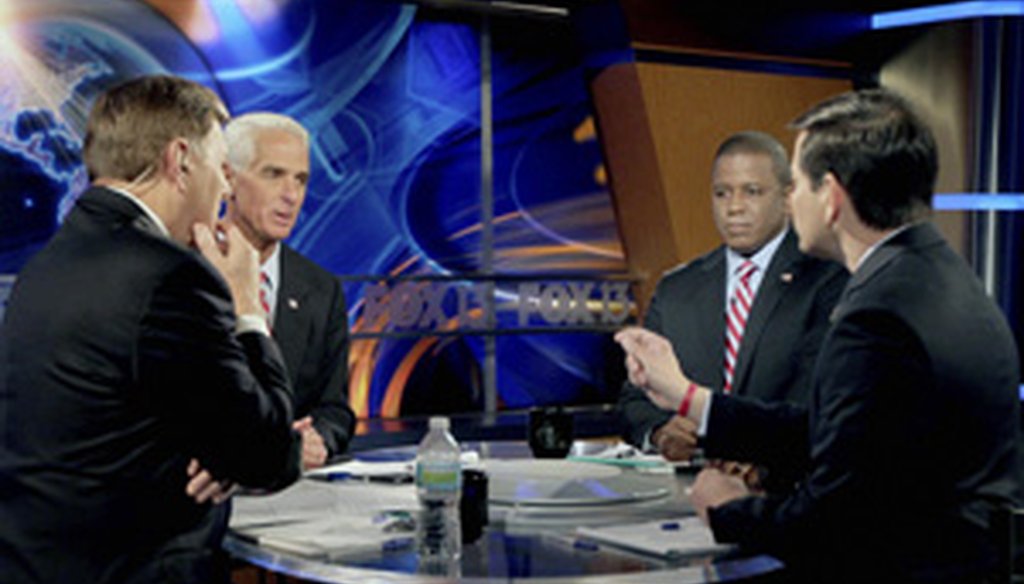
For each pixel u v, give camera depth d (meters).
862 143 1.82
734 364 3.02
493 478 2.43
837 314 1.83
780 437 2.15
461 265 5.50
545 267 5.68
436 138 5.42
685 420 2.67
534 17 5.52
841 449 1.74
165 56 4.80
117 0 4.68
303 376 2.96
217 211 1.97
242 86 4.96
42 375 1.76
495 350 5.59
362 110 5.24
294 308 2.97
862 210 1.83
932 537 1.73
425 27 5.37
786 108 5.96
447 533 1.95
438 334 5.35
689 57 5.62
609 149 5.76
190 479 1.83
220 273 1.93
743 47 5.74
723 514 1.90
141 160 1.87
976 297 1.81
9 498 1.77
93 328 1.75
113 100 1.89
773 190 2.98
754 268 3.04
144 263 1.77
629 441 3.05
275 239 2.93
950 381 1.71
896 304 1.74
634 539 1.93
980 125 5.73
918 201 1.84
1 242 4.50
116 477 1.76
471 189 5.51
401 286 5.27
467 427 5.02
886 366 1.71
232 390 1.80
